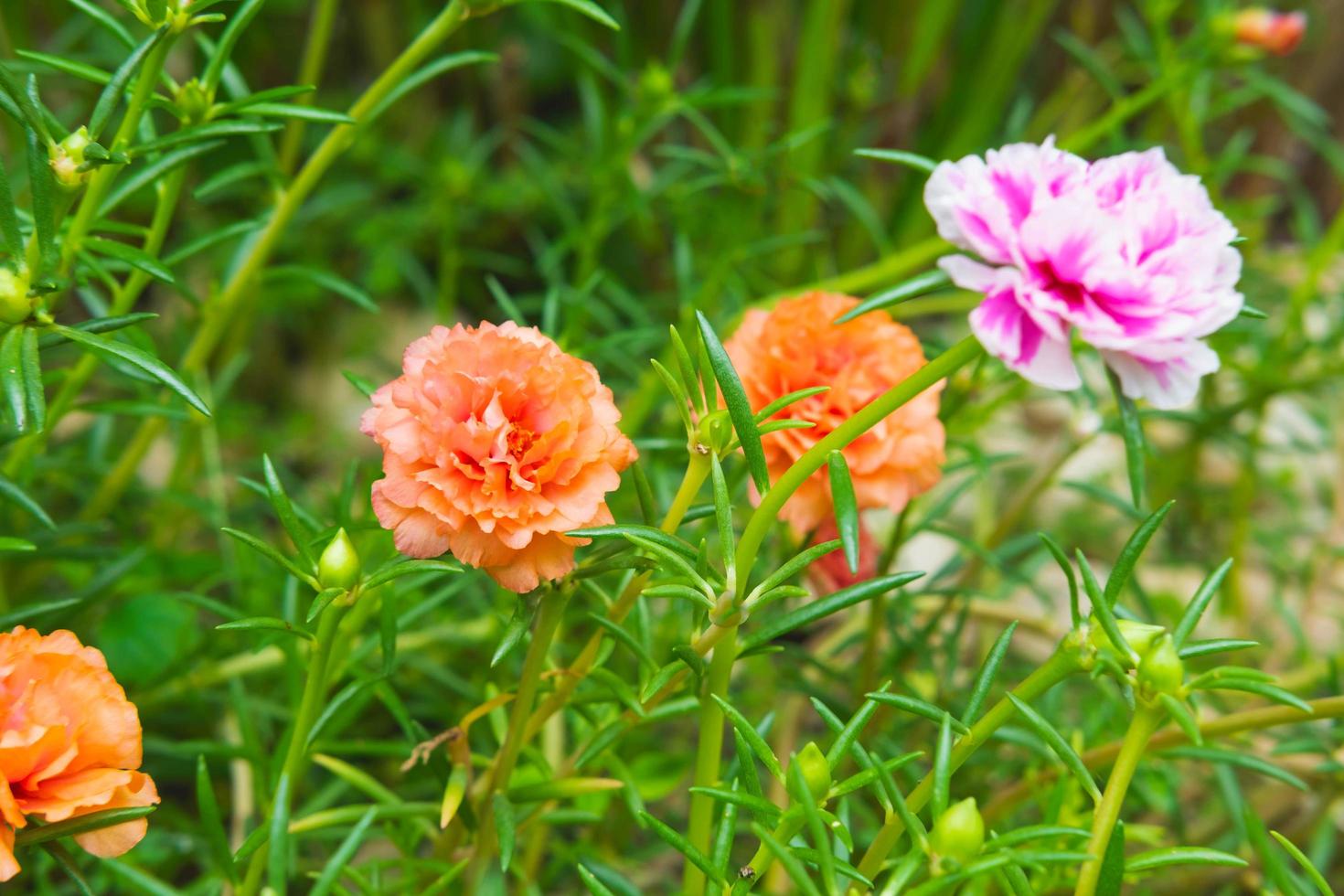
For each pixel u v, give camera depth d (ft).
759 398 2.41
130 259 2.32
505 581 2.19
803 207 3.83
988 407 2.73
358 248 3.91
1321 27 4.20
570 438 2.19
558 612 2.24
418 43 2.45
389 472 2.19
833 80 3.85
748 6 4.04
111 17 2.39
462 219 3.66
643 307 3.07
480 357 2.20
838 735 2.22
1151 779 2.60
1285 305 3.66
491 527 2.17
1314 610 3.13
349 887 2.59
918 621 2.83
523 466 2.19
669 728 2.84
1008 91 4.12
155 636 2.69
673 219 3.22
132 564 2.55
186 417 2.57
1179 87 2.86
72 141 2.24
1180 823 2.61
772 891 2.58
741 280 3.02
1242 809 2.54
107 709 2.18
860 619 2.80
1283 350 3.04
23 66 2.77
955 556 2.74
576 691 2.44
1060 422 3.89
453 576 2.65
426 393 2.19
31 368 2.21
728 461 2.67
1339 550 3.00
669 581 2.25
